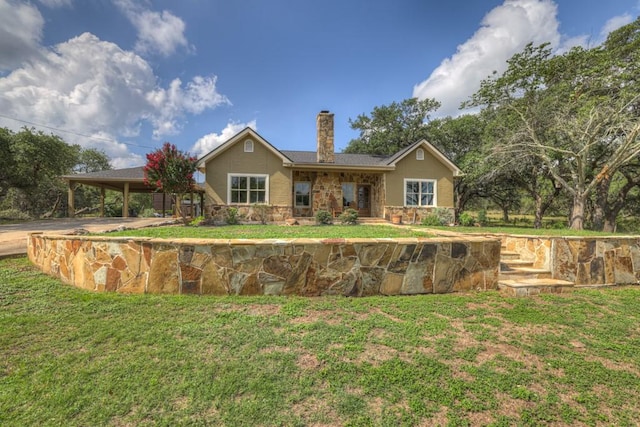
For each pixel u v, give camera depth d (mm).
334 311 3920
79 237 4867
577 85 14586
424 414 2102
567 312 4125
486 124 21109
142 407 2115
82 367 2574
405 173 15602
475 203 37219
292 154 16828
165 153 12336
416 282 4812
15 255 6859
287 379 2447
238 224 13469
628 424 2064
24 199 25734
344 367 2617
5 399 2162
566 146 14648
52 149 20422
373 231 8594
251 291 4469
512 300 4570
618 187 21688
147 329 3281
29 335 3129
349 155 17797
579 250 5855
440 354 2898
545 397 2316
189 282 4461
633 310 4293
